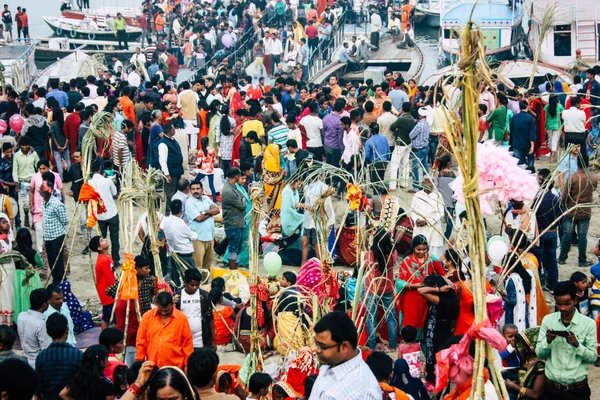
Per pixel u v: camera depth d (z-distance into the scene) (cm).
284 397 1159
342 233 1928
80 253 2180
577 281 1434
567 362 1155
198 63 4866
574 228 2088
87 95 2959
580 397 1161
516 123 2469
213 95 3041
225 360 1530
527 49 4344
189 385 824
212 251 1923
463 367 967
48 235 1847
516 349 1230
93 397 1044
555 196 1734
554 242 1750
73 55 4297
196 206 1886
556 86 2878
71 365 1124
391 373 1052
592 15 3919
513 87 841
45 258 2031
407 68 4803
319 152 2481
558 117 2702
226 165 2600
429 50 5097
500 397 860
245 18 5197
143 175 1688
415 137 2353
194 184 1888
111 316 1480
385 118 2441
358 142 2291
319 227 1481
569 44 4003
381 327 1517
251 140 2373
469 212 856
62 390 1066
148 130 2483
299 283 1555
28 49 4500
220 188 2366
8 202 1941
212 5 5719
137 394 870
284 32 4719
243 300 1723
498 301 1333
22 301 1583
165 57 4578
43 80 4172
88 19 6100
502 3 4366
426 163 2384
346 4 5350
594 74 2820
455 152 843
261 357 1315
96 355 1054
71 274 2031
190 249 1761
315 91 3178
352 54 4669
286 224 1941
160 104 2734
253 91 3244
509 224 1603
